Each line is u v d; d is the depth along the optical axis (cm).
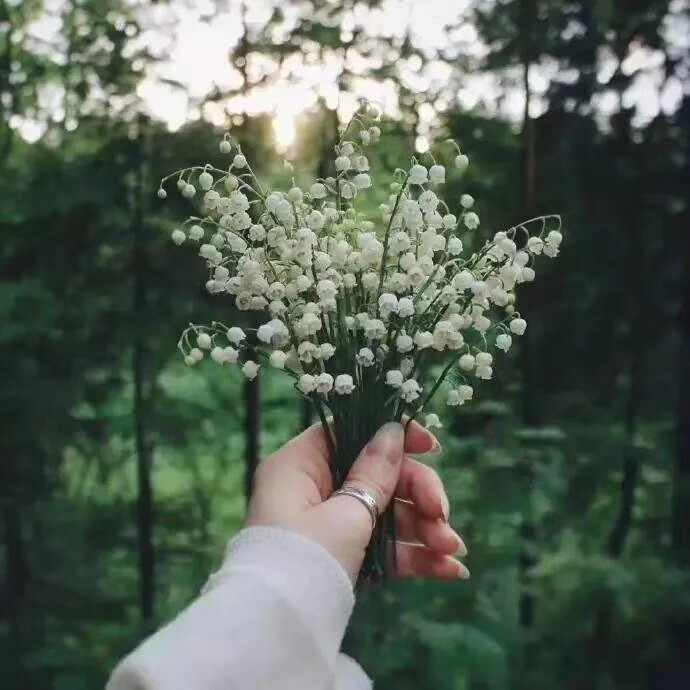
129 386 187
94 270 176
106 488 191
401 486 53
